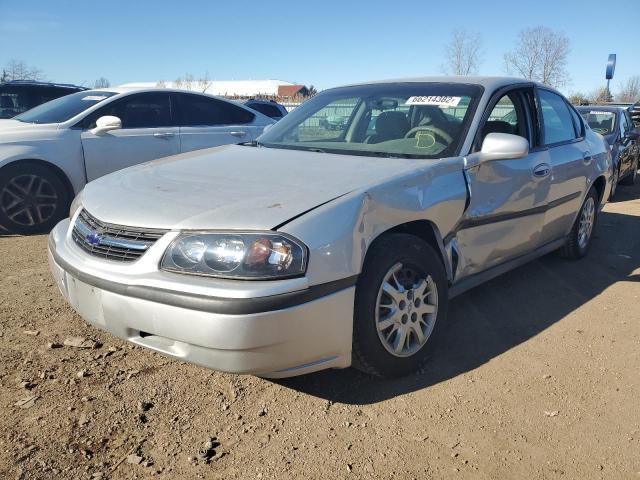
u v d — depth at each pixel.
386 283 2.88
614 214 8.11
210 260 2.45
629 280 4.90
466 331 3.74
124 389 2.94
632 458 2.48
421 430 2.65
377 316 2.82
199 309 2.39
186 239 2.52
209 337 2.39
